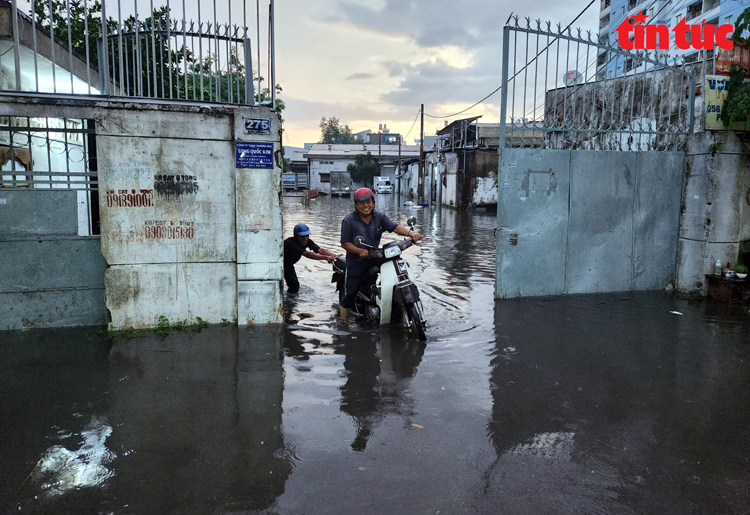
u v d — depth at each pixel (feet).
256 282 17.61
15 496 8.41
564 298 22.08
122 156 16.25
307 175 187.93
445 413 11.43
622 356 15.12
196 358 14.64
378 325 18.20
